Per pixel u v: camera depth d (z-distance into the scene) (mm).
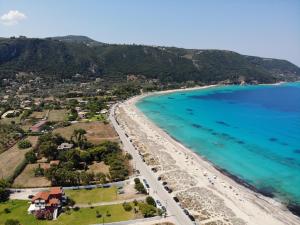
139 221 102250
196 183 135250
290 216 110188
